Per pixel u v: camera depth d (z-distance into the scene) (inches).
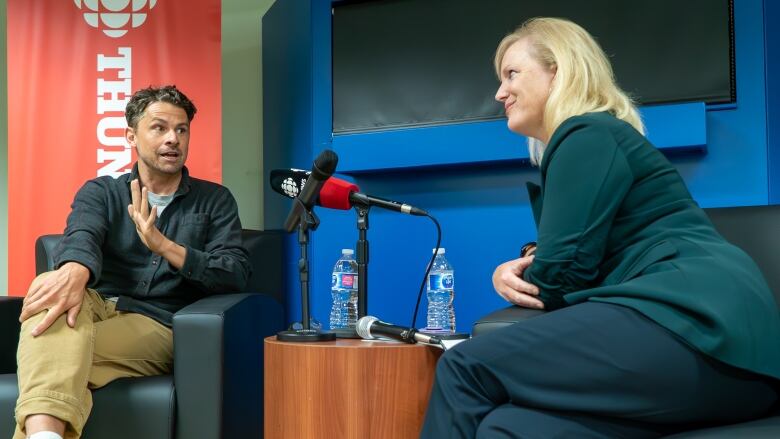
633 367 45.8
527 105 66.1
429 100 108.7
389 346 63.7
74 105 123.3
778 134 90.0
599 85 62.7
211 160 123.1
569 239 54.2
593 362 46.6
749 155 91.1
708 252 50.6
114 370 76.7
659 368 45.6
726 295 47.1
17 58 123.6
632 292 48.4
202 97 123.5
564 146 56.1
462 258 107.9
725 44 92.3
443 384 49.9
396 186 113.0
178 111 91.7
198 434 73.2
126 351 79.2
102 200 89.2
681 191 55.4
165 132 90.5
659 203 54.4
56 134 123.0
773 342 47.4
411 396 63.6
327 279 116.9
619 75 96.7
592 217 53.8
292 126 128.0
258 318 84.7
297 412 64.8
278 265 118.9
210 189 95.3
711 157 93.0
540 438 45.7
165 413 72.6
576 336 47.4
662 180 54.8
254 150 142.6
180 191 92.1
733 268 49.5
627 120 61.6
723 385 45.9
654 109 92.6
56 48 123.8
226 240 91.4
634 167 54.6
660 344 45.9
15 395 71.6
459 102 106.7
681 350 45.7
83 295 74.6
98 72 123.5
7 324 84.0
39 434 64.2
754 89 91.1
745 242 70.5
